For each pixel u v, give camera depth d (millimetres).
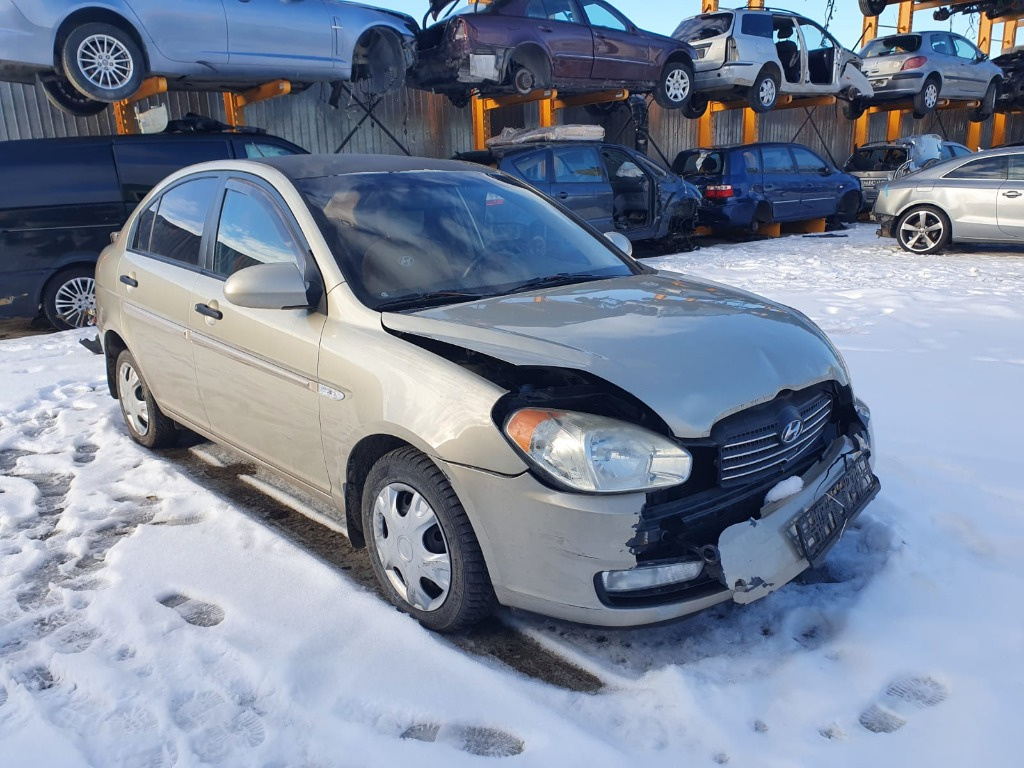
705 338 2752
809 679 2471
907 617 2748
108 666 2576
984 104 22297
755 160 14375
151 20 8828
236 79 10242
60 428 5031
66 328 8148
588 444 2389
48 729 2309
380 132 14359
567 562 2414
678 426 2428
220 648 2666
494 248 3494
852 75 18344
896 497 3578
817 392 2938
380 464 2857
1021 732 2205
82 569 3270
